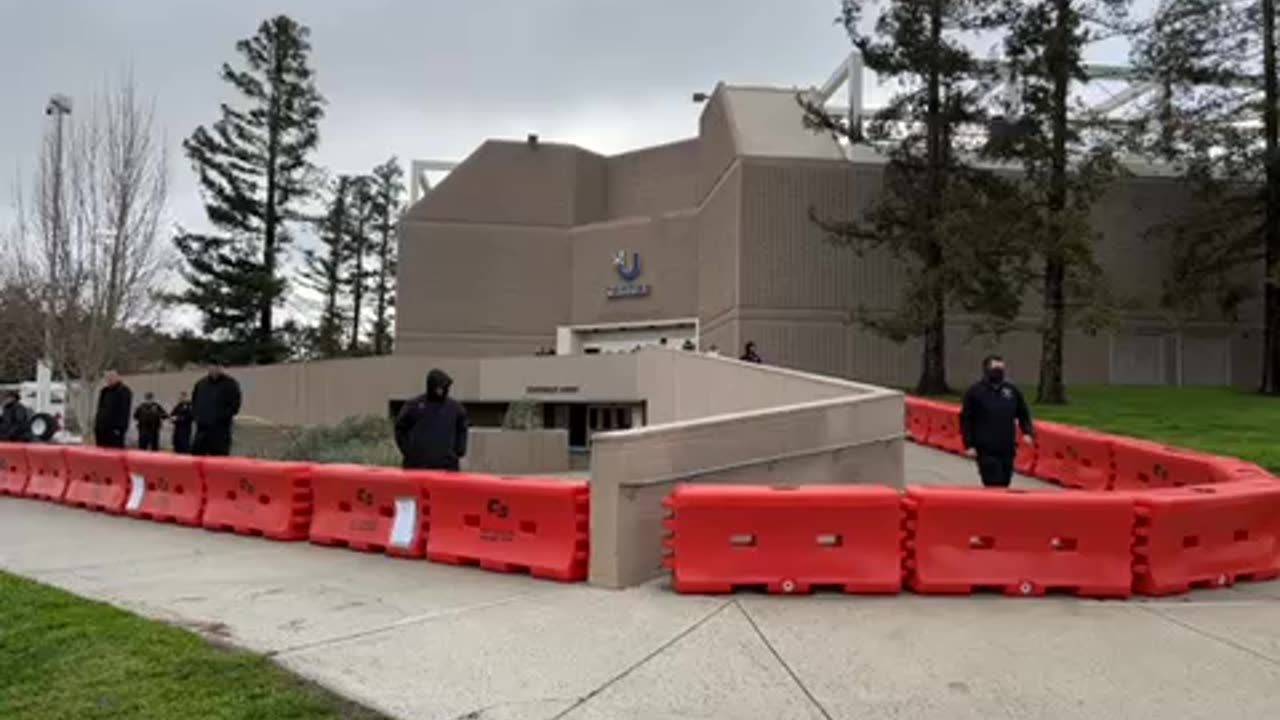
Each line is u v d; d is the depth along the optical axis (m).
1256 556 7.45
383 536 8.79
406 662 5.31
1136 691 4.86
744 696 4.78
